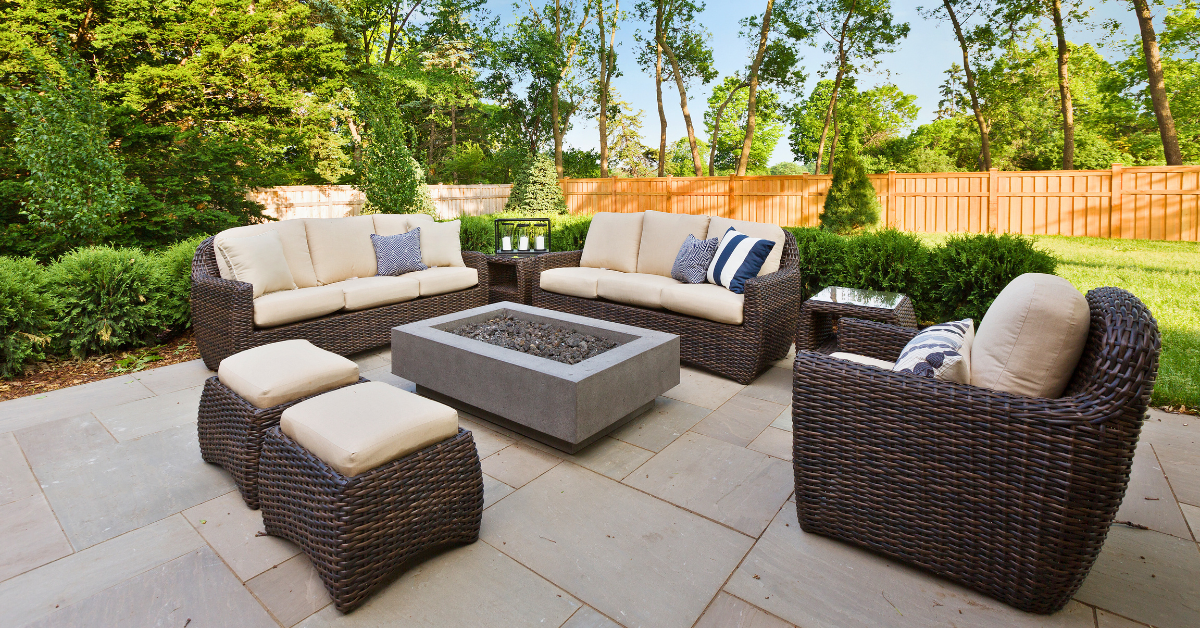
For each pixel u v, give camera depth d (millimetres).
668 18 18750
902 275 4207
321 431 1619
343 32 15617
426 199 13391
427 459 1678
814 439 1792
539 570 1708
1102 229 8945
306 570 1711
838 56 17844
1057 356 1432
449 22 20297
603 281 4156
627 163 26891
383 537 1569
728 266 3711
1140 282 5430
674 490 2174
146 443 2582
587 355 2865
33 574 1680
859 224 9500
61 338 3791
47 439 2619
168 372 3631
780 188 12477
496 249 5762
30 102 5082
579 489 2188
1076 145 20297
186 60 11336
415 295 4281
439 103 20203
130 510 2033
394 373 3193
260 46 12203
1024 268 3705
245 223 8469
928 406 1571
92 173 5422
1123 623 1468
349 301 3867
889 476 1669
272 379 2061
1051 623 1472
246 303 3361
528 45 18922
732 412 2971
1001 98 17125
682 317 3703
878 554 1762
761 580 1651
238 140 10180
